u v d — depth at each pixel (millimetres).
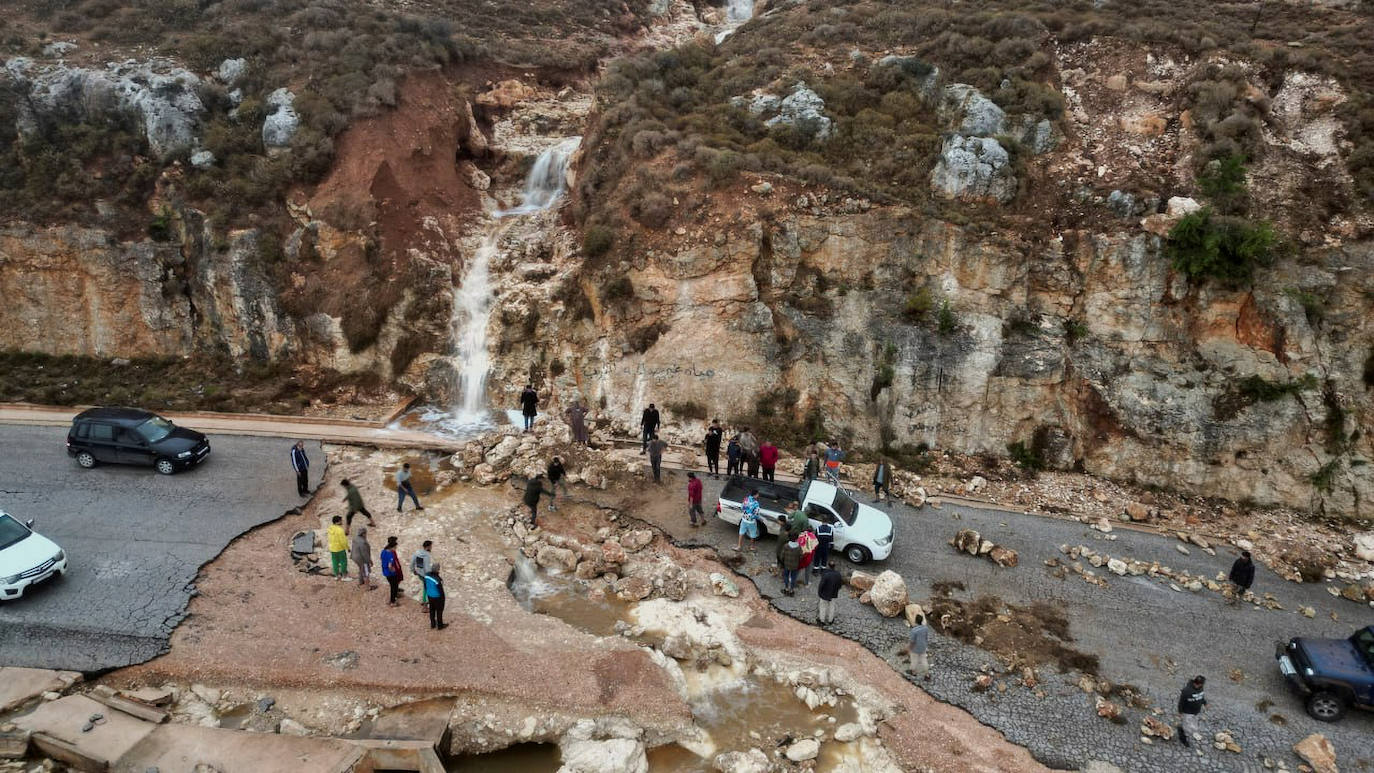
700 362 24016
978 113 26297
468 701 13086
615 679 13727
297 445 18531
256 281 26047
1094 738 12945
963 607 16250
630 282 24391
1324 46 27906
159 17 33938
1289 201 22578
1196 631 15891
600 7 49031
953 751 12609
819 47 32969
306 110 29266
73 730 11742
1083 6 33156
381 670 13477
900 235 23344
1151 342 22172
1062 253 22922
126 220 26641
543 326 25484
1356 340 20859
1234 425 21344
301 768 11320
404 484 18469
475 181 32125
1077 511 20766
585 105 37906
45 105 27703
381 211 27281
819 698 13734
